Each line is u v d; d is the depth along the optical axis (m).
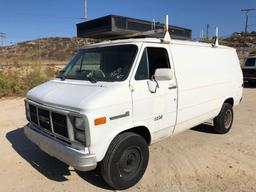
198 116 5.57
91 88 3.94
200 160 5.11
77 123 3.54
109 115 3.65
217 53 6.26
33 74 14.12
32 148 5.80
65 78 4.79
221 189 4.06
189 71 5.18
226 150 5.62
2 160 5.18
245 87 16.80
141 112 4.14
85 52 4.97
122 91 3.85
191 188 4.09
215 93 6.05
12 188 4.15
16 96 12.27
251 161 5.05
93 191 4.04
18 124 7.66
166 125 4.72
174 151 5.57
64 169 4.79
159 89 4.45
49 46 74.50
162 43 4.73
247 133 6.80
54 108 3.86
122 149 3.86
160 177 4.44
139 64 4.20
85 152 3.54
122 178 3.98
